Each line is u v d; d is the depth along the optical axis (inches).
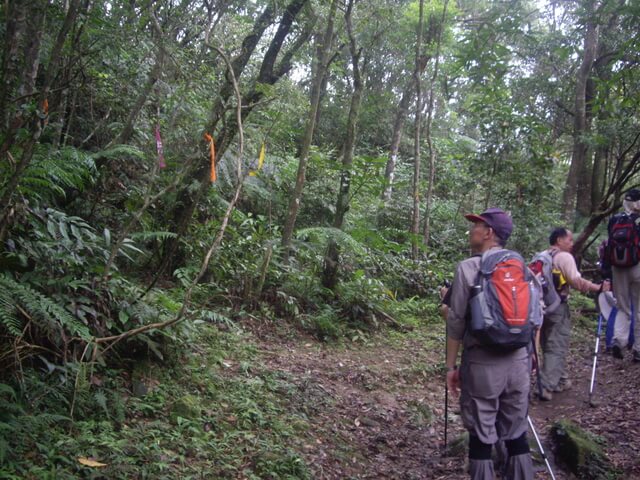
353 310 333.4
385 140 749.3
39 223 181.2
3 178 164.9
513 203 465.7
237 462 158.1
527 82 571.2
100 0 233.0
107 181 258.5
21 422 134.6
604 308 286.7
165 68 276.1
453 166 568.4
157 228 272.7
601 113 460.4
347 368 265.9
